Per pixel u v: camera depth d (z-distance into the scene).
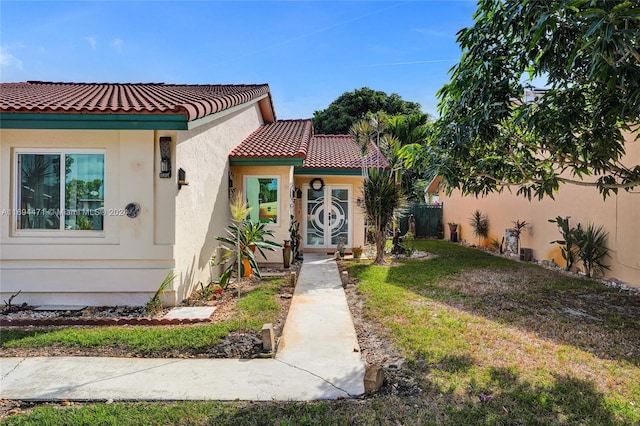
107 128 7.15
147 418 3.84
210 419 3.84
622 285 9.84
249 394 4.36
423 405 4.06
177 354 5.48
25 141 7.65
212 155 10.27
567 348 5.61
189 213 8.53
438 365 5.02
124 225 7.67
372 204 13.34
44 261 7.72
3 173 7.66
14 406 4.16
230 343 5.85
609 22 3.75
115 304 7.78
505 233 16.61
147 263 7.76
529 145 6.35
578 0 3.94
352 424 3.74
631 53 4.05
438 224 25.64
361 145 13.99
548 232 13.42
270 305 7.82
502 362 5.11
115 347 5.68
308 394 4.36
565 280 10.55
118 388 4.49
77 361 5.22
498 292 9.10
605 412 3.91
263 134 16.09
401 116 29.64
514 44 5.29
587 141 6.01
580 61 4.71
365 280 10.34
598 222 11.04
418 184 26.56
